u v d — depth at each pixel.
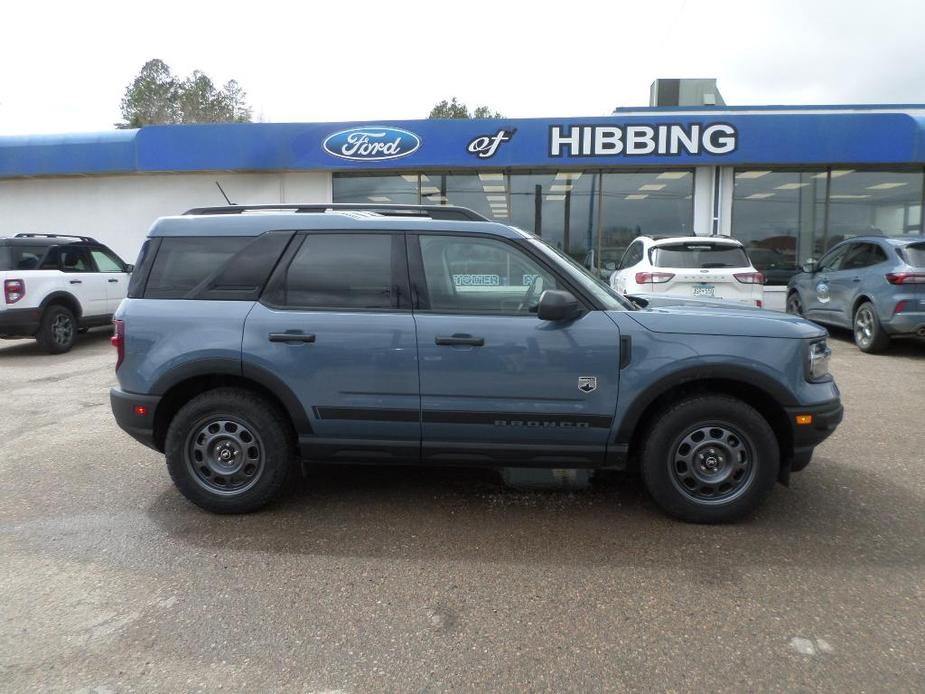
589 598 3.12
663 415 3.82
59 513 4.15
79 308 10.88
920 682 2.50
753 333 3.76
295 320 3.90
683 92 20.02
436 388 3.84
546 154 13.31
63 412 6.73
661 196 14.24
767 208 14.22
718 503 3.86
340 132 13.72
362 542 3.73
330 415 3.92
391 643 2.78
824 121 12.93
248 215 4.15
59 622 2.94
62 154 14.76
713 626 2.88
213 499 4.05
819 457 5.09
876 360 9.13
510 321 3.83
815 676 2.54
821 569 3.38
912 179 14.05
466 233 3.97
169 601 3.11
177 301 4.03
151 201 15.56
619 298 4.30
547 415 3.81
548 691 2.47
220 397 3.97
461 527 3.92
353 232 4.01
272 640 2.80
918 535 3.76
